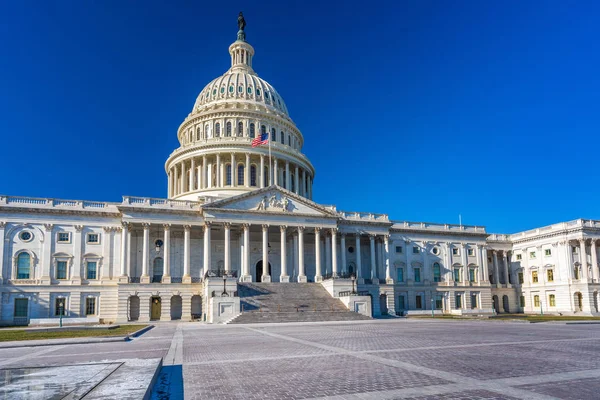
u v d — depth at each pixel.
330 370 16.27
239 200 72.75
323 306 61.06
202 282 67.75
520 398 11.70
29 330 41.00
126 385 11.24
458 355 19.80
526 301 97.50
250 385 13.96
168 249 69.81
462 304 91.31
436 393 12.31
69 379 12.08
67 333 38.09
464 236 94.62
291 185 102.56
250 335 33.38
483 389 12.73
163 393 13.09
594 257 87.56
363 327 41.03
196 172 95.81
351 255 86.12
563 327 39.53
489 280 98.94
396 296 86.25
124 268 67.19
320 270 76.50
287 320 53.84
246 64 120.50
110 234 70.62
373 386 13.32
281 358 19.77
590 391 12.46
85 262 68.81
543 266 93.88
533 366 16.59
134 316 66.81
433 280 90.50
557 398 11.69
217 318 55.03
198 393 13.02
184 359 20.20
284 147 99.25
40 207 67.50
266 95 110.12
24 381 11.83
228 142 93.81
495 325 43.31
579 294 86.94
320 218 77.12
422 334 31.75
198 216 72.31
